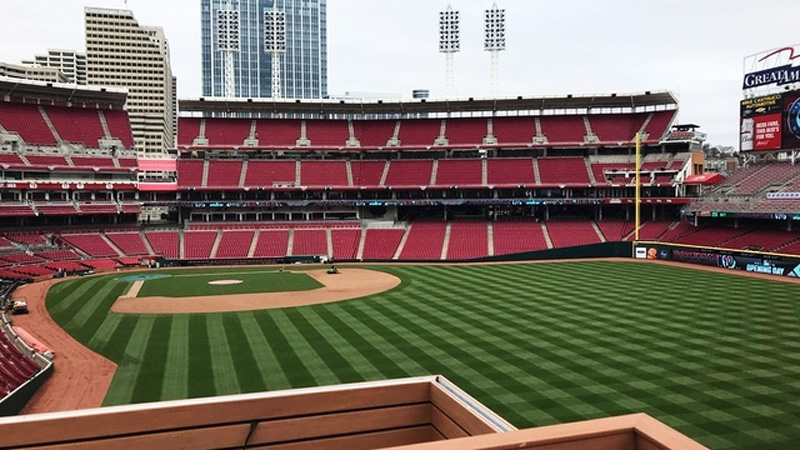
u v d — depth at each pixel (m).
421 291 50.06
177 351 31.02
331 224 85.38
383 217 88.50
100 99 84.81
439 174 86.25
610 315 38.19
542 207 87.06
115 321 38.94
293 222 85.44
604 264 67.50
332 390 9.67
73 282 57.59
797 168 68.00
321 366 27.78
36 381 25.03
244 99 88.88
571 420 20.75
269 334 34.47
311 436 9.56
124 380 26.42
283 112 93.00
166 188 82.12
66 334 35.69
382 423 9.99
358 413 9.84
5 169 71.25
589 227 81.50
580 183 82.06
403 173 86.94
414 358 28.83
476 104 90.75
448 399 9.54
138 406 8.82
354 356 29.39
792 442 18.69
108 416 8.61
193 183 83.19
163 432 8.85
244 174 85.38
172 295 49.16
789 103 63.28
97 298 48.00
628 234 78.44
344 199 86.31
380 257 77.44
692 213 71.50
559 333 33.41
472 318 38.03
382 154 91.31
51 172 76.19
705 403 22.17
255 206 85.62
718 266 62.53
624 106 89.88
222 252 76.81
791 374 25.48
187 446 8.97
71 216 78.19
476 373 26.31
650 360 27.83
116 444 8.64
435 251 77.81
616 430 6.45
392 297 47.09
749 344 30.50
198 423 9.01
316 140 90.56
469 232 82.19
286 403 9.41
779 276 55.19
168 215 89.94
